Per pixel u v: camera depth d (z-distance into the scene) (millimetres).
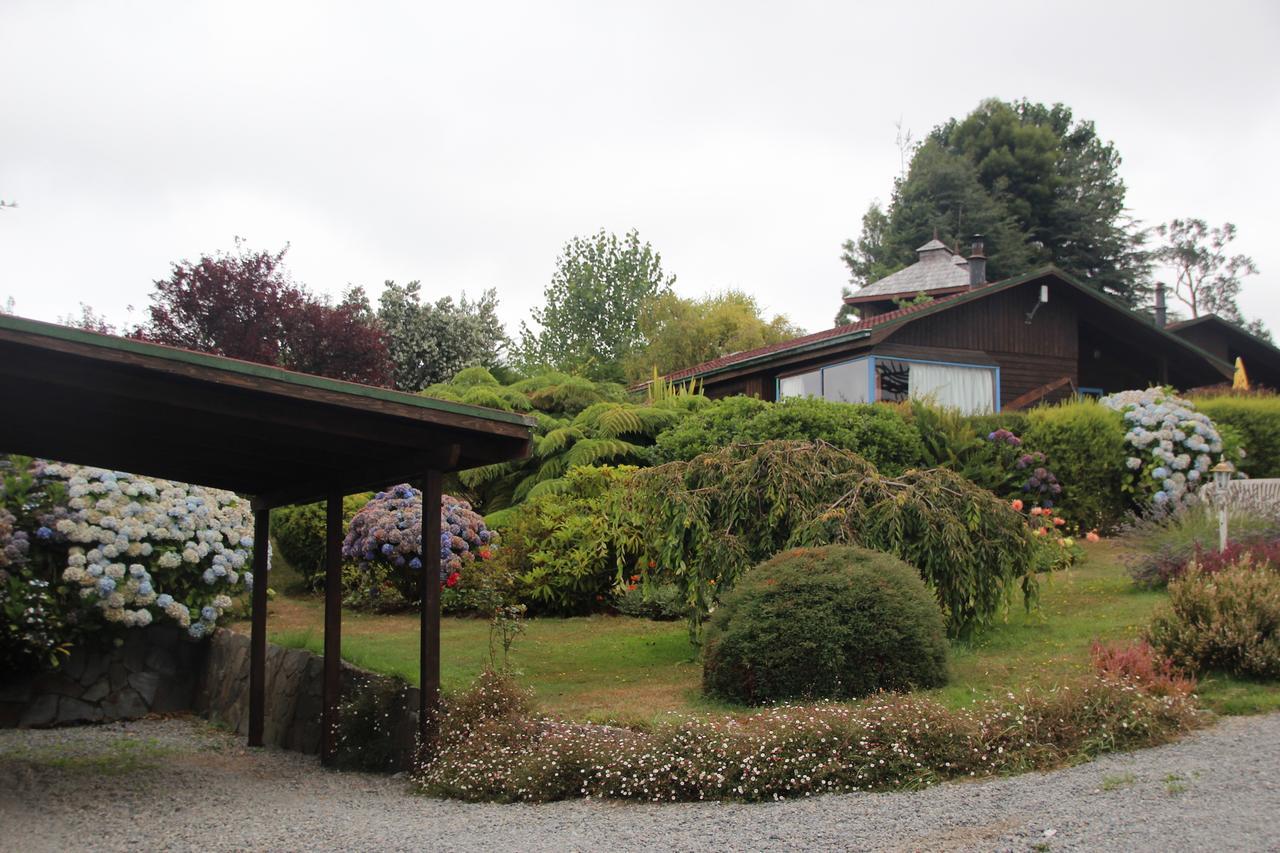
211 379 5547
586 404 17719
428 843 4898
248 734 8672
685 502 8477
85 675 9781
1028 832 4328
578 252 37250
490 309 30328
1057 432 14984
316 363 19656
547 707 7066
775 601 7020
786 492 8391
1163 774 5000
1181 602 7160
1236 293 63406
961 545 8211
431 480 6582
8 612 8969
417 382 26141
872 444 14109
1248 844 3924
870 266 53969
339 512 7656
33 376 5207
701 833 4789
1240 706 6176
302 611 12047
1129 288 47625
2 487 9375
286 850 4934
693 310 34062
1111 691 5922
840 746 5594
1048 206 48375
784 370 20875
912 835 4465
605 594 11781
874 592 6914
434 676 6570
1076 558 12250
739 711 6691
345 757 7277
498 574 11562
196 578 10312
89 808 6172
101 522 9594
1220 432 15445
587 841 4785
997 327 21031
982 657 7773
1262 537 9680
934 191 47250
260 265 19969
